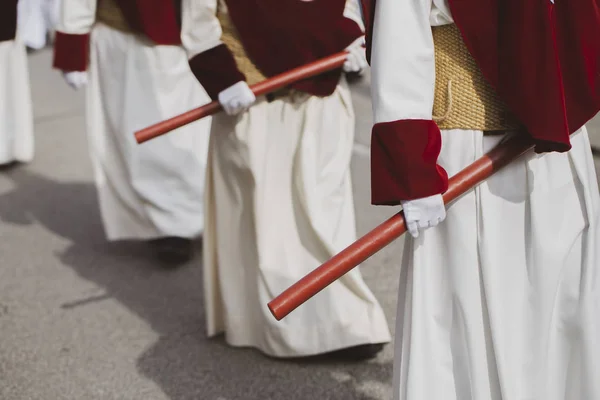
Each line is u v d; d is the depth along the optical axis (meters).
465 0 2.79
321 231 4.21
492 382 2.98
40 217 7.02
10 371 4.64
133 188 5.73
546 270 2.93
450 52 2.90
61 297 5.51
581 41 2.86
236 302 4.56
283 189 4.30
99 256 6.16
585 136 3.05
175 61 5.64
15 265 6.07
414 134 2.74
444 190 2.78
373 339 4.35
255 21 4.19
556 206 2.96
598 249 3.02
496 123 2.89
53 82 11.73
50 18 9.74
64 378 4.54
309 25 4.19
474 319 2.92
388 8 2.75
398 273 5.50
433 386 2.96
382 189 2.79
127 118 5.67
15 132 8.22
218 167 4.43
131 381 4.46
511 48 2.77
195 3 4.17
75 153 8.72
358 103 8.99
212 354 4.66
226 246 4.52
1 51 8.04
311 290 2.84
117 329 5.04
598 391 2.99
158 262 5.98
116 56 5.67
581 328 2.99
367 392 4.18
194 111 4.22
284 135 4.28
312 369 4.41
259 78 4.25
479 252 2.91
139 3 5.48
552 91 2.75
